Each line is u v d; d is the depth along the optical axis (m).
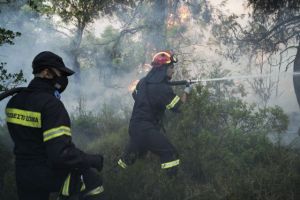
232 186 3.67
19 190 2.81
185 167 4.41
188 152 4.40
